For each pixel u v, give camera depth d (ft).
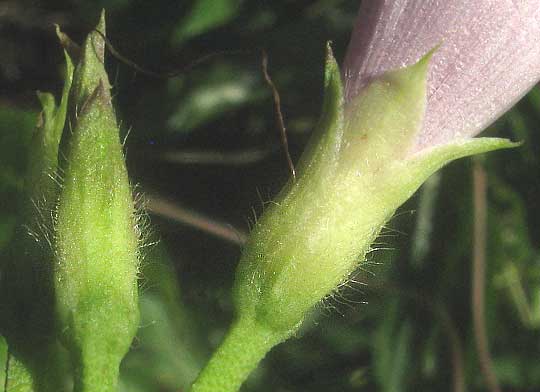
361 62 0.24
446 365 0.40
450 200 0.39
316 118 0.41
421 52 0.24
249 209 0.40
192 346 0.35
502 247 0.40
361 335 0.41
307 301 0.24
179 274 0.38
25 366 0.24
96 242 0.23
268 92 0.40
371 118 0.24
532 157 0.40
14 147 0.34
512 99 0.24
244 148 0.41
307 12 0.40
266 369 0.40
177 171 0.40
